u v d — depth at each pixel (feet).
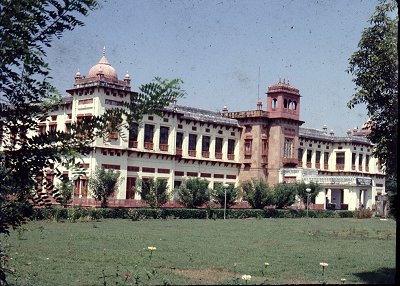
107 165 117.70
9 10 13.14
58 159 13.52
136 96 13.42
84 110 115.44
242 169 161.89
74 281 30.25
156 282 30.35
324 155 193.06
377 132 29.55
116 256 42.42
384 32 28.37
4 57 13.28
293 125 164.86
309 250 52.11
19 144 13.78
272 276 34.58
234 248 51.90
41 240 53.42
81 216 90.48
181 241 57.57
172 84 13.41
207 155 152.97
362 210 144.25
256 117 158.81
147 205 115.75
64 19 13.55
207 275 34.30
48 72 13.87
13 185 13.52
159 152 131.95
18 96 13.97
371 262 42.98
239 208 131.23
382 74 28.48
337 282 32.17
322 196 163.22
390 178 28.66
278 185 140.05
